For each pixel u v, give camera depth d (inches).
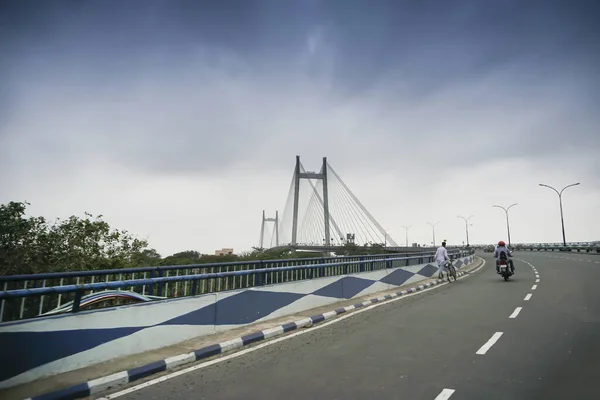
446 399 170.1
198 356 243.6
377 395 176.4
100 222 512.4
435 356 238.1
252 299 340.2
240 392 184.4
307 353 254.2
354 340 287.1
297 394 180.1
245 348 271.7
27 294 188.9
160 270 335.9
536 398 169.6
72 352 208.1
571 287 555.8
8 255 417.4
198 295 291.3
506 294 516.7
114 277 348.2
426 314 388.8
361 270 554.6
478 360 227.6
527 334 289.6
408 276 682.2
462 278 799.7
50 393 176.2
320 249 2213.3
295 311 392.2
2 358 181.3
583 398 168.6
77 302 215.3
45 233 467.8
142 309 247.9
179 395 182.4
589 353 235.3
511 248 2999.5
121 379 199.2
